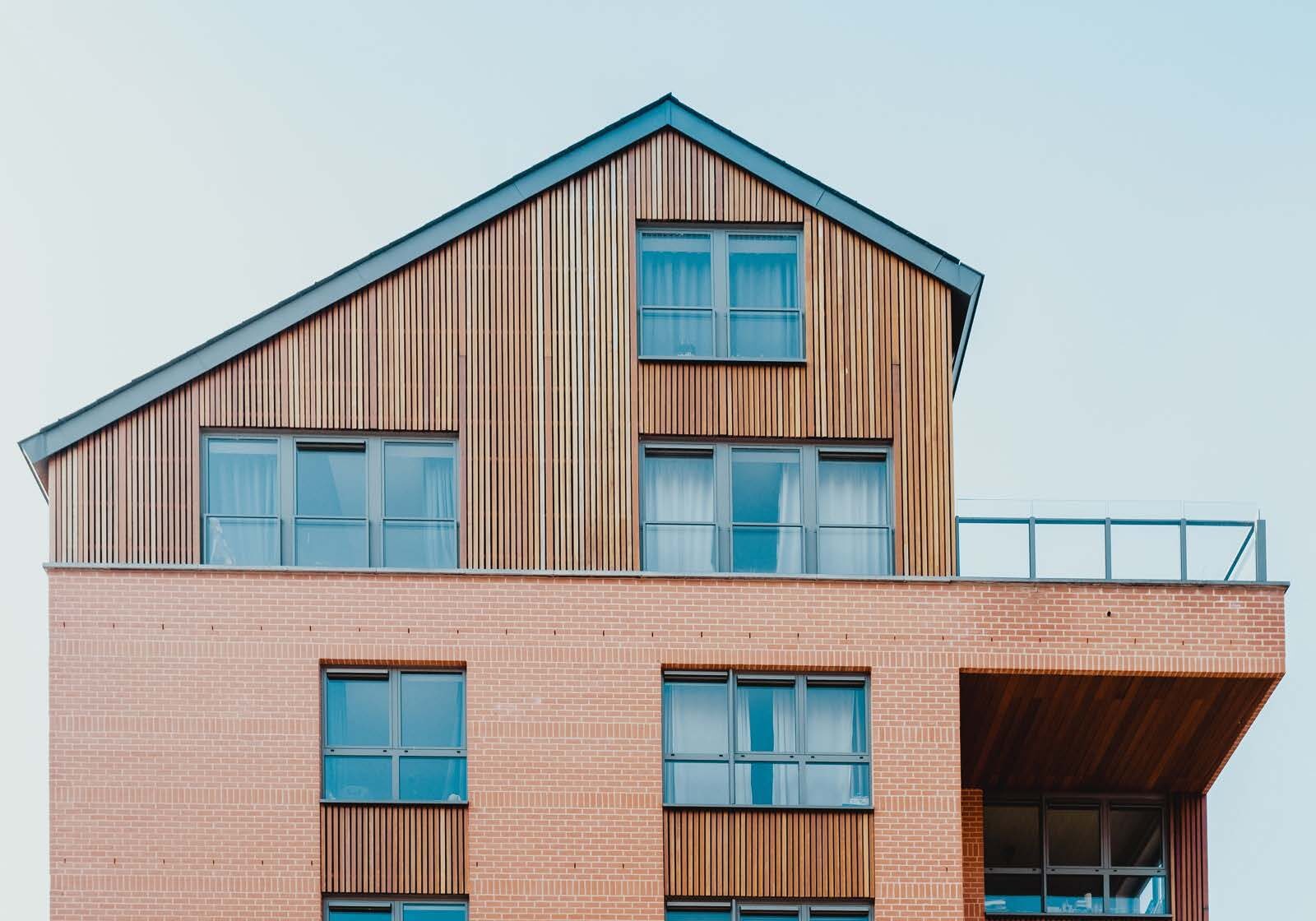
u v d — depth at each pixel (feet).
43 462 86.53
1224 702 89.15
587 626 85.92
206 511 86.94
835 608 86.58
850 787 85.66
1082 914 94.89
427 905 83.51
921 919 84.02
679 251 91.25
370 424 87.81
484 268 89.66
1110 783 94.94
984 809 96.37
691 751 85.71
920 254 90.84
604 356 89.20
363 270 89.04
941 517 88.43
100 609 84.48
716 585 86.58
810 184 91.35
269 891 82.58
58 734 83.25
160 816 82.89
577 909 83.41
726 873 84.17
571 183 90.94
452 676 85.92
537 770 84.53
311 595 85.35
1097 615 86.94
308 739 84.02
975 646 86.43
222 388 87.61
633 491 87.92
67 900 81.92
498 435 88.12
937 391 89.76
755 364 89.66
